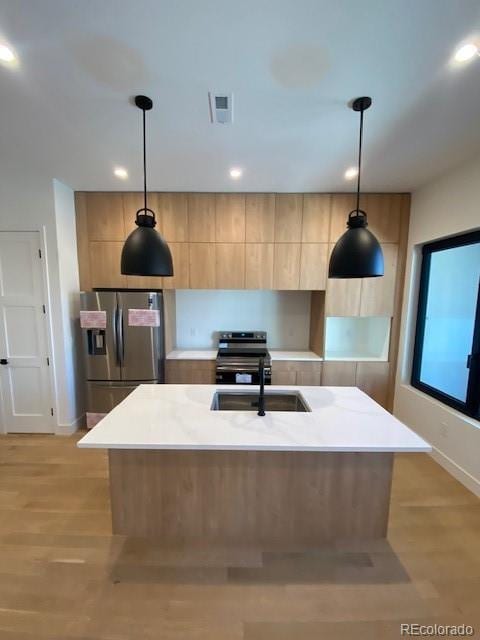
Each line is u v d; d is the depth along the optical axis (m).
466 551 1.82
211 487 1.84
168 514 1.87
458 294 2.73
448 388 2.85
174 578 1.63
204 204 3.34
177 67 1.46
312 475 1.82
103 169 2.74
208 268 3.41
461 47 1.33
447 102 1.72
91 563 1.72
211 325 4.10
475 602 1.52
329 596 1.54
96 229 3.35
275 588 1.58
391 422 1.79
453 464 2.57
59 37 1.29
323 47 1.34
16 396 3.26
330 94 1.66
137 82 1.57
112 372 3.30
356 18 1.20
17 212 3.01
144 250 1.78
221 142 2.21
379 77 1.53
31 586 1.59
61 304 3.12
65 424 3.27
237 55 1.39
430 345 3.12
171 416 1.86
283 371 3.53
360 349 3.97
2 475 2.56
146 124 1.98
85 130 2.06
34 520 2.05
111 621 1.42
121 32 1.27
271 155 2.43
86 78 1.54
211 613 1.46
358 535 1.88
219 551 1.80
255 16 1.19
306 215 3.35
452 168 2.62
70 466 2.69
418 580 1.63
